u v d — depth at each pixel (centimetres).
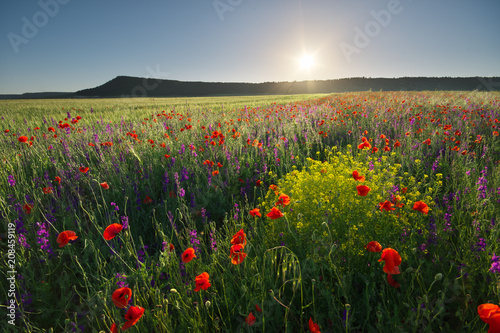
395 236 245
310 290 217
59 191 405
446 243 246
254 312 196
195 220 347
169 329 183
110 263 269
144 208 380
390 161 475
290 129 704
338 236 241
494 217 275
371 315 197
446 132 578
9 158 472
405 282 207
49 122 970
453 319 196
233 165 480
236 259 189
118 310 199
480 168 434
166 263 231
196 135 692
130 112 1534
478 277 221
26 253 280
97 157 493
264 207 326
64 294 242
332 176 303
